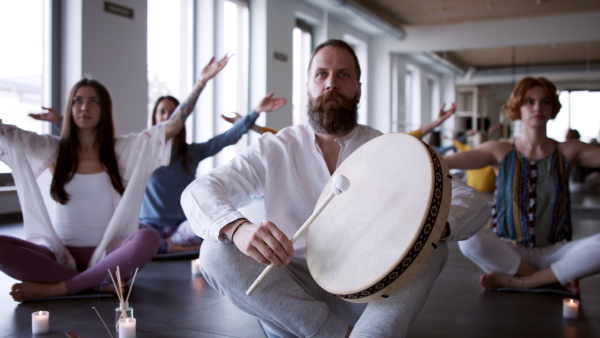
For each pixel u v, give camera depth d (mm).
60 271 2328
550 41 7359
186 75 7176
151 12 6180
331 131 1590
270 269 1279
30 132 2490
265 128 3625
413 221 1136
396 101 8766
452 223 1344
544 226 2572
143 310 2162
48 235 2430
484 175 7395
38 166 2504
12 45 4918
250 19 7863
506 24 7629
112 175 2516
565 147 2613
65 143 2484
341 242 1273
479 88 7824
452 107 3729
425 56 8383
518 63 7559
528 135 2613
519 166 2607
